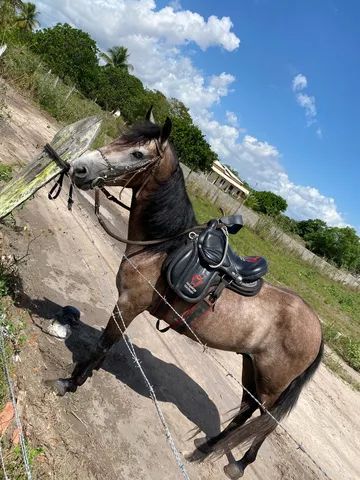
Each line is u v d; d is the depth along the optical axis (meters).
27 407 3.36
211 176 47.41
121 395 4.29
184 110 55.91
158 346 5.64
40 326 4.38
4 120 10.99
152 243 3.72
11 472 2.73
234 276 3.72
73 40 42.84
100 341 3.80
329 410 7.82
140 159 3.51
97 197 3.79
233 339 3.89
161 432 4.16
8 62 17.97
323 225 57.94
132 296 3.80
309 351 3.88
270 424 3.71
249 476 4.45
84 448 3.45
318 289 22.98
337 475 5.65
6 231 5.74
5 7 18.38
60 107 19.38
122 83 45.88
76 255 6.48
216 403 5.27
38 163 3.56
